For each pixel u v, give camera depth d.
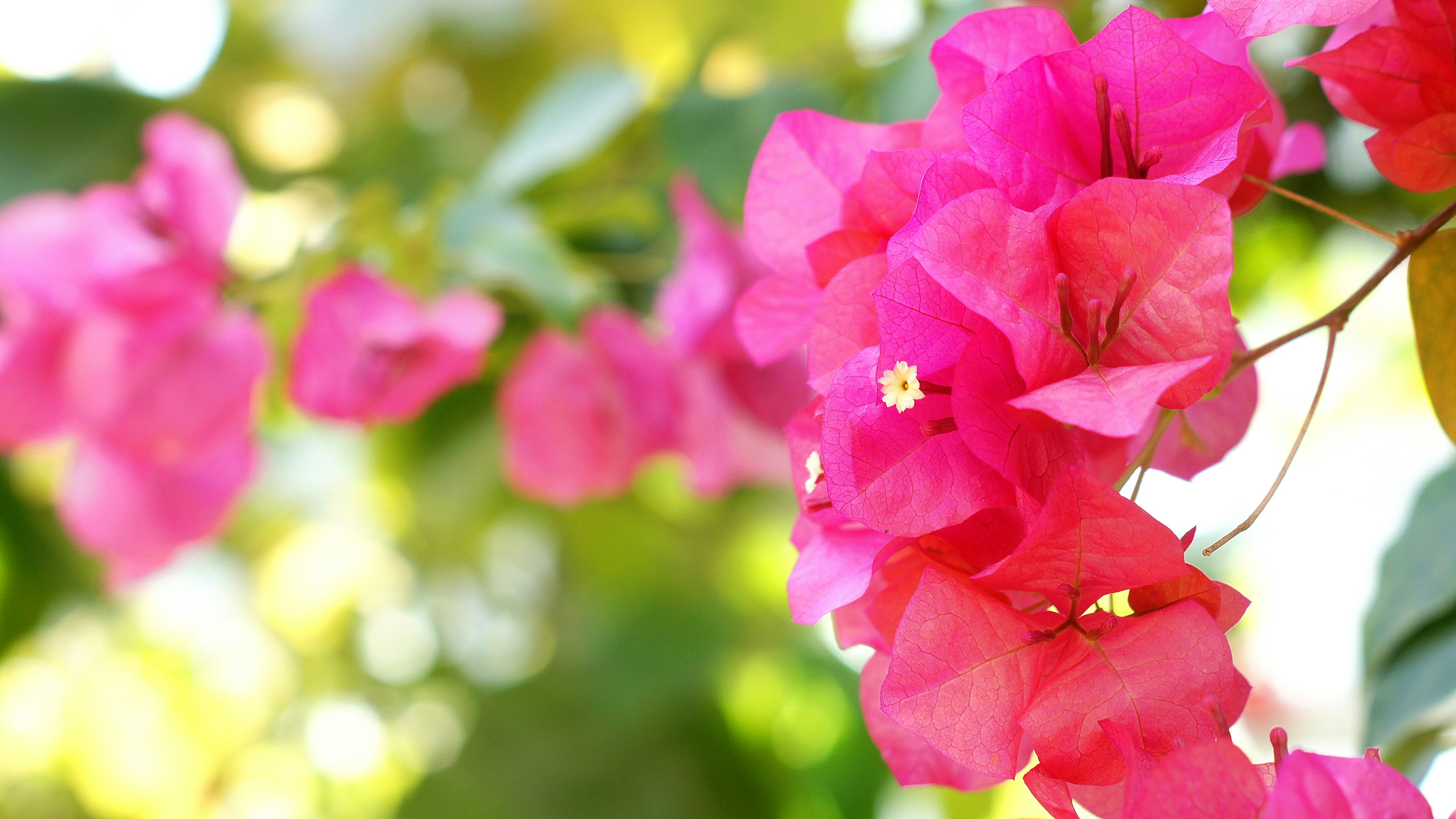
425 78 1.40
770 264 0.62
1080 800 0.58
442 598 1.51
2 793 1.52
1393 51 0.59
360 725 1.57
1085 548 0.55
